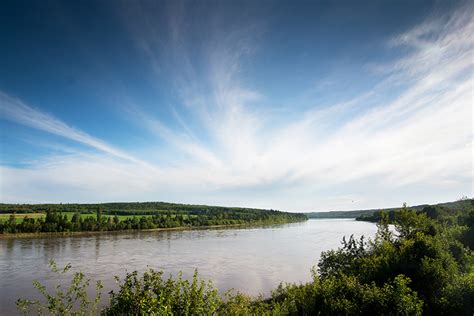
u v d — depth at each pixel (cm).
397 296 1492
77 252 7906
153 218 17900
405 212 3366
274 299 2617
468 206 6138
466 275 1986
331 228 16975
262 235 12850
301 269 5372
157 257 6962
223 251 7831
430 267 2023
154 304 1059
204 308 1168
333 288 1664
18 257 7119
